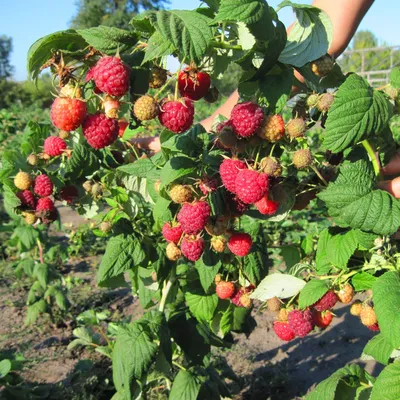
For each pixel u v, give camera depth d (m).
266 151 0.33
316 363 0.91
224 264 0.46
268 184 0.31
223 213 0.35
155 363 0.49
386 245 0.37
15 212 0.47
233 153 0.32
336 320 1.05
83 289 1.26
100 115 0.30
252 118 0.30
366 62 6.76
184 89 0.32
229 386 0.84
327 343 0.97
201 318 0.50
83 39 0.29
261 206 0.34
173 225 0.39
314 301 0.36
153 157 0.38
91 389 0.76
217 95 0.36
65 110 0.29
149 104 0.28
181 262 0.54
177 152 0.34
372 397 0.34
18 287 1.31
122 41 0.29
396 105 0.32
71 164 0.43
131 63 0.30
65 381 0.87
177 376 0.56
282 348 0.96
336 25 0.51
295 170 0.35
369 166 0.33
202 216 0.33
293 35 0.33
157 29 0.26
